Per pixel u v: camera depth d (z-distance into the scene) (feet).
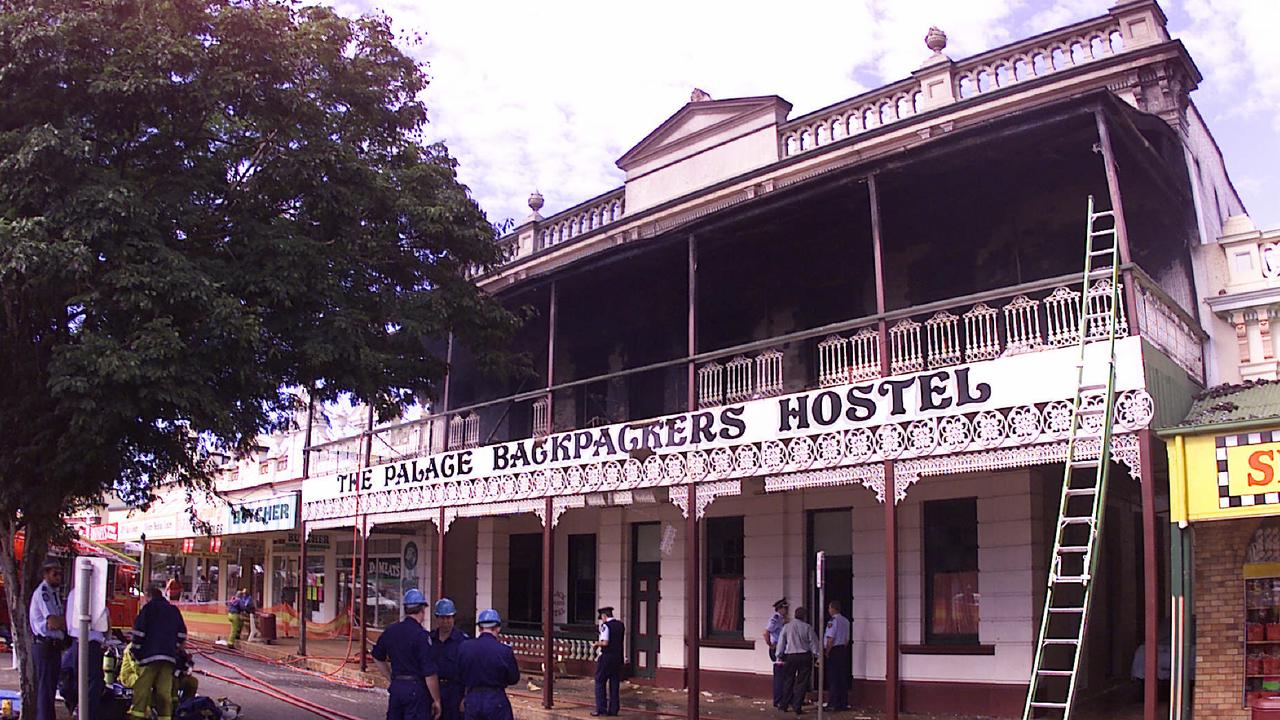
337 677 67.72
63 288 34.50
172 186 38.81
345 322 40.40
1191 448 34.22
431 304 46.19
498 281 76.54
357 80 45.34
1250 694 35.22
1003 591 48.83
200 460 43.24
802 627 50.83
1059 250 48.88
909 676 51.37
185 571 128.26
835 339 47.50
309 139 41.78
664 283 61.52
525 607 75.46
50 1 36.60
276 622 95.04
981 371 38.32
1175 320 40.55
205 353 36.19
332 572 98.78
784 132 61.16
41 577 41.45
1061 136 39.65
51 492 38.91
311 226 42.83
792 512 57.82
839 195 45.78
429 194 47.16
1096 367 35.65
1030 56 52.24
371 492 69.10
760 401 45.39
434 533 83.56
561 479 54.19
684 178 66.44
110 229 34.27
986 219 51.31
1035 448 36.86
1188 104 47.98
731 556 61.11
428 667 31.58
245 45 39.73
